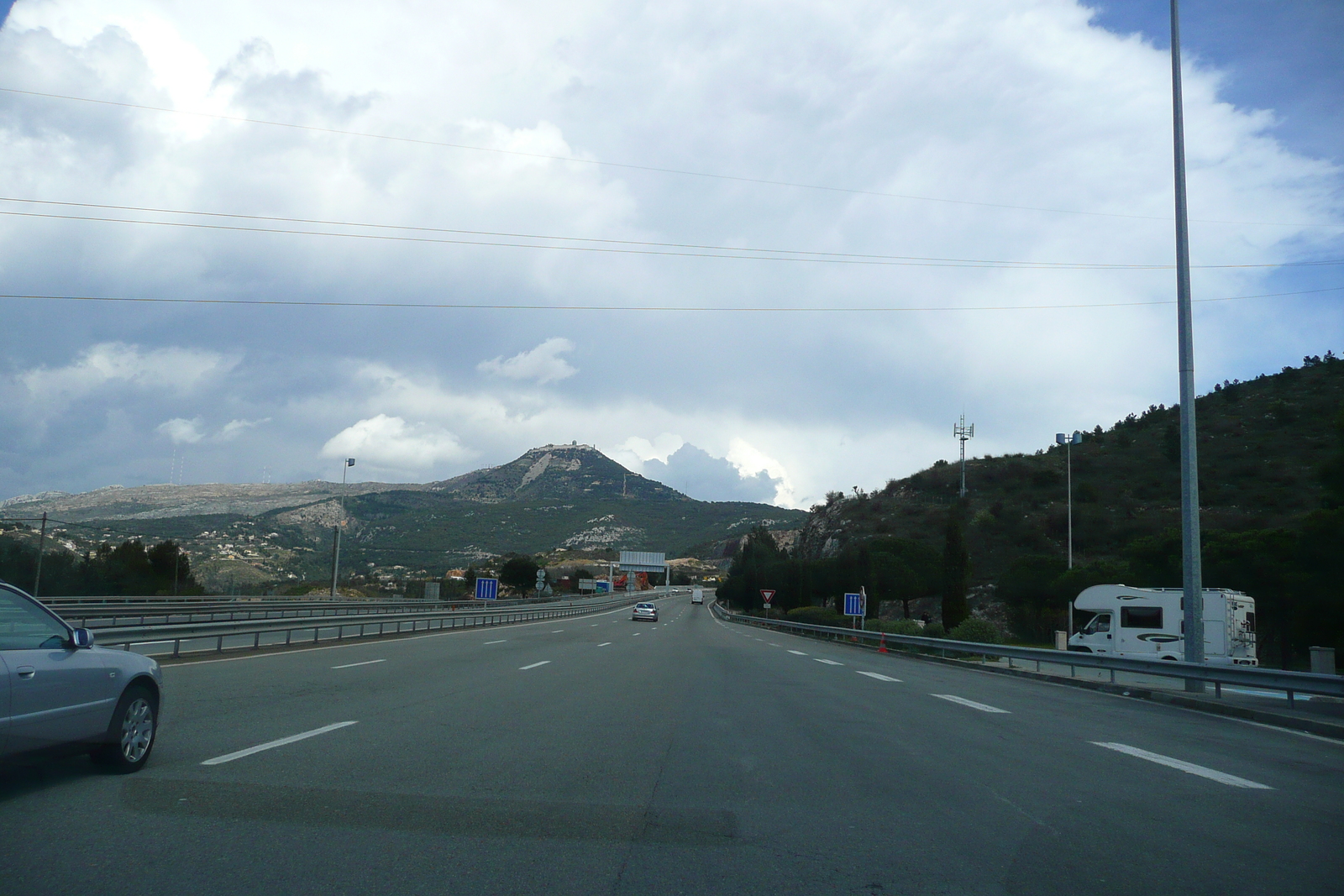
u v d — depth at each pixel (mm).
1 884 4863
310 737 9523
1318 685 13406
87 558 58312
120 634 17953
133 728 7738
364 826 6145
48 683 6664
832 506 118000
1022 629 55844
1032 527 77375
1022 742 10492
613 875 5285
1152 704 16328
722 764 8703
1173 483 77375
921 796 7449
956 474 106562
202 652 21656
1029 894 5066
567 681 16531
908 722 12055
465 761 8484
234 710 11578
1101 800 7414
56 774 7578
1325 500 33375
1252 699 16266
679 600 153625
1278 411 82375
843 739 10438
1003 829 6445
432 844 5793
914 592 66688
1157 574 45688
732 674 19438
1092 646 33938
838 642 44750
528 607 56438
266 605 47625
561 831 6176
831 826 6449
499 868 5352
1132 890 5148
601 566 169625
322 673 16984
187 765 8023
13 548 52969
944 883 5234
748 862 5594
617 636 38000
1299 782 8438
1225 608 30703
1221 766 9227
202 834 5875
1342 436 32719
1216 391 99875
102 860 5309
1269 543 39250
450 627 41312
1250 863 5691
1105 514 75125
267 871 5184
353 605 55094
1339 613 31719
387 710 11859
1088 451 98625
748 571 90812
